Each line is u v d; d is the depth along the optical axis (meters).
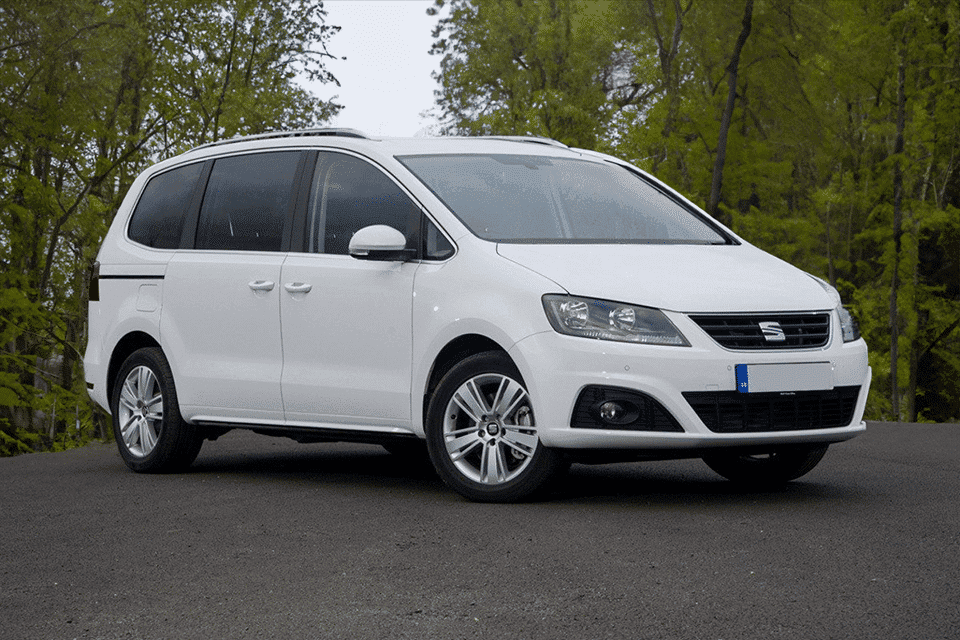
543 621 3.61
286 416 6.67
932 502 5.70
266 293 6.75
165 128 19.31
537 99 26.47
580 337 5.45
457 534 4.98
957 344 22.17
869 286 22.23
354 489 6.50
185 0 19.48
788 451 6.27
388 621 3.65
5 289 16.67
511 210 6.25
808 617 3.59
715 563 4.34
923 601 3.75
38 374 17.89
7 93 17.42
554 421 5.48
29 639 3.61
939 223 20.94
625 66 28.94
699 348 5.40
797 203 22.70
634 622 3.57
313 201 6.76
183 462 7.43
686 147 22.11
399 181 6.37
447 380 5.87
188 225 7.44
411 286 6.08
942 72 20.50
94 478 7.38
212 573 4.40
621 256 5.86
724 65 21.84
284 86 21.94
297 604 3.90
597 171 6.96
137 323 7.53
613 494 6.04
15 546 5.08
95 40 17.45
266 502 6.05
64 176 18.70
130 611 3.89
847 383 5.73
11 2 17.02
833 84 21.56
